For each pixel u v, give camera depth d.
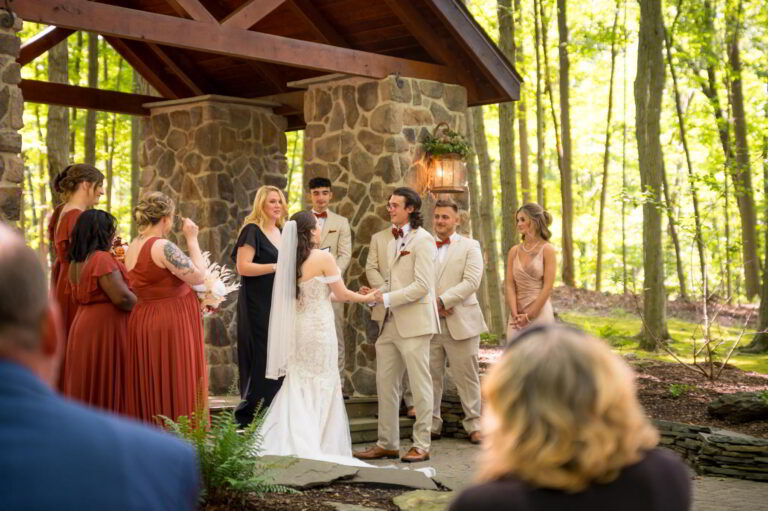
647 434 1.57
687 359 11.07
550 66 21.22
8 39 5.29
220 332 9.23
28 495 1.07
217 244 9.35
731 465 6.18
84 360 4.98
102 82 17.47
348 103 8.21
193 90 9.79
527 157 18.45
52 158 12.24
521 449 1.49
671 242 24.56
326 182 7.84
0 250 1.18
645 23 11.96
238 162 9.59
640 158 12.23
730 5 15.43
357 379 8.07
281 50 6.95
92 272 4.97
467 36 8.17
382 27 8.57
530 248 7.02
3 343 1.16
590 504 1.46
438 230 7.25
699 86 17.38
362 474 5.25
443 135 8.23
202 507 4.21
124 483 1.12
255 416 4.65
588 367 1.51
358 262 8.08
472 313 7.25
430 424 6.59
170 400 5.23
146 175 9.99
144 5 9.64
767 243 12.38
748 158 16.25
